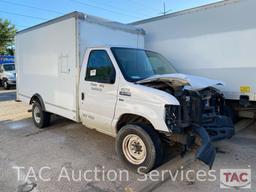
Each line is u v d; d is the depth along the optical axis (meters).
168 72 4.71
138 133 3.44
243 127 5.88
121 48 4.21
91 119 4.27
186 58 5.68
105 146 4.61
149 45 6.38
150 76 4.03
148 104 3.31
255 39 4.60
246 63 4.74
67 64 4.64
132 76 3.79
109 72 3.90
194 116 3.34
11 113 7.80
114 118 3.82
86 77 4.28
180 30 5.72
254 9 4.56
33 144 4.72
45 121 5.77
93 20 4.57
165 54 6.06
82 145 4.66
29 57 6.05
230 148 4.50
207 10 5.21
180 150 3.90
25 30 6.14
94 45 4.61
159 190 3.05
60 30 4.73
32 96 5.98
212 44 5.20
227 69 5.02
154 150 3.34
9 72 15.23
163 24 6.02
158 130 3.25
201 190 3.04
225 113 4.92
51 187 3.09
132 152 3.60
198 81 3.82
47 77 5.34
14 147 4.55
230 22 4.89
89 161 3.91
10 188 3.06
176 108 3.20
